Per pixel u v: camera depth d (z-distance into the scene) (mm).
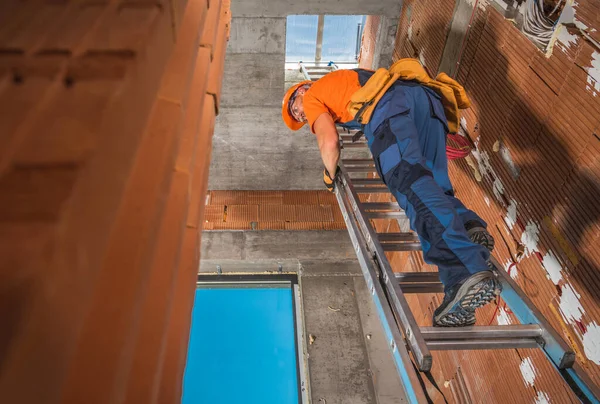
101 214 378
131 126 473
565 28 2500
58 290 294
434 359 4430
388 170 2383
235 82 5730
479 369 3600
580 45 2402
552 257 2682
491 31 3230
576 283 2508
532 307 2168
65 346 295
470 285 1977
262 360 5648
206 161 1288
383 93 2549
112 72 472
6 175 346
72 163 360
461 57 3695
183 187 907
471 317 2143
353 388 5219
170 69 861
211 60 1588
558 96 2572
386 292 2469
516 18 2928
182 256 1024
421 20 4547
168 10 698
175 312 929
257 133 6301
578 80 2428
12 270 280
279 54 5508
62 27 557
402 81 2682
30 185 339
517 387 3105
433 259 2094
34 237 299
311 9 5160
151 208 577
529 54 2824
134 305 485
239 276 6480
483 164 3395
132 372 625
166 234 812
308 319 5836
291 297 6301
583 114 2400
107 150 405
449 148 3549
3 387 232
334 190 3197
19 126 394
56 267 294
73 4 610
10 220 308
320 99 2881
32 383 259
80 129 393
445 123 2701
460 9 3688
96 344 436
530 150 2844
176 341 889
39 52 504
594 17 2309
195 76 1259
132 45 522
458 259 2041
